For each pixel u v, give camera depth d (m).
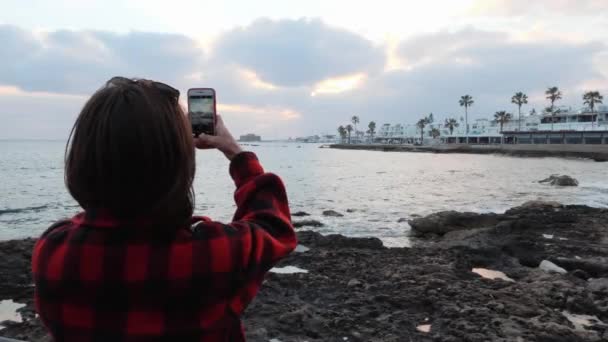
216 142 1.54
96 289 1.07
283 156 108.81
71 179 1.11
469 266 9.45
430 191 33.75
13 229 18.77
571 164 68.75
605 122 103.31
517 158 90.81
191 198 1.21
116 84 1.17
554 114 120.25
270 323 5.85
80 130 1.11
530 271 9.16
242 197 1.46
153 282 1.08
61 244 1.12
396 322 5.95
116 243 1.09
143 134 1.07
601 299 6.98
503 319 5.89
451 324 5.80
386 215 21.67
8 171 51.78
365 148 162.50
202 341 1.15
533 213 17.19
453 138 156.75
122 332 1.07
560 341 5.36
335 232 16.97
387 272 8.38
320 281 7.79
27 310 6.50
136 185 1.07
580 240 12.33
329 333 5.63
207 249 1.14
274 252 1.30
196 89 1.57
